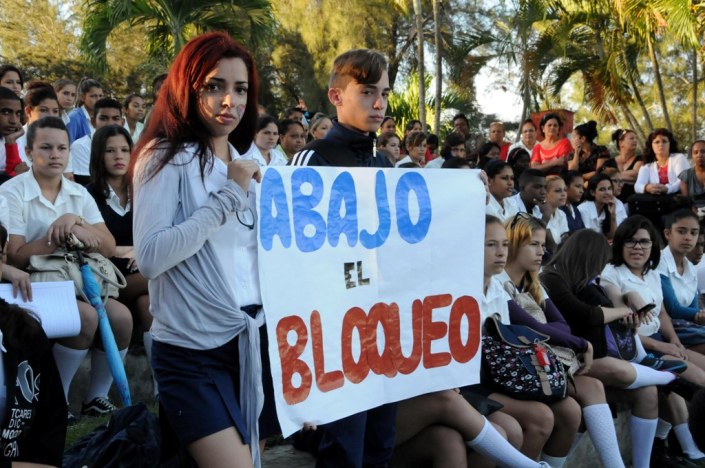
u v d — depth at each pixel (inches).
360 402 126.6
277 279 114.7
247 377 105.9
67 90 312.7
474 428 146.6
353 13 914.7
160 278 104.2
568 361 178.2
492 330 169.8
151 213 100.8
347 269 125.7
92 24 570.3
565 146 407.2
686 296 257.0
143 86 902.4
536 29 740.7
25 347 101.6
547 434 166.7
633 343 212.2
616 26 756.6
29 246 176.2
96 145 202.8
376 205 130.0
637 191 397.1
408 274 134.6
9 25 983.6
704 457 223.1
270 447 173.6
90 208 190.9
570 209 333.4
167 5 561.0
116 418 142.1
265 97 982.4
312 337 119.5
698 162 382.9
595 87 781.9
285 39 954.7
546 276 201.8
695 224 255.3
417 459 150.9
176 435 106.9
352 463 127.0
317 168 121.3
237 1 577.9
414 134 370.3
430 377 138.8
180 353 103.7
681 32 614.9
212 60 103.6
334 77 136.7
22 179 182.7
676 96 1208.8
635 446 207.8
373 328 129.5
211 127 106.2
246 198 105.3
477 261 144.1
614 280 230.2
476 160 418.6
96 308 174.7
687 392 212.2
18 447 101.0
